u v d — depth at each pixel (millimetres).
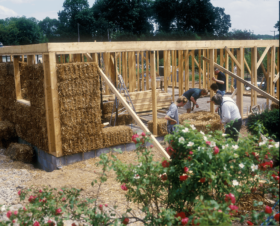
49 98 6809
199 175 3010
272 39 10602
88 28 57625
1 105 10164
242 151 3248
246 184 3438
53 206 3096
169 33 47938
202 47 8805
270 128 6008
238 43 9617
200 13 47938
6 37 59219
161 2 49562
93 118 7004
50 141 6969
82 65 6699
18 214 2881
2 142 9125
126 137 7531
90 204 4582
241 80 9102
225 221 2398
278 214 2541
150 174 3258
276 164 4125
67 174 6141
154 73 7672
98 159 7105
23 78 9047
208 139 3139
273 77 10977
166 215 2715
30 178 6465
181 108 11617
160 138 7906
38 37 63156
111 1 56906
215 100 5836
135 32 57219
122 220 2994
